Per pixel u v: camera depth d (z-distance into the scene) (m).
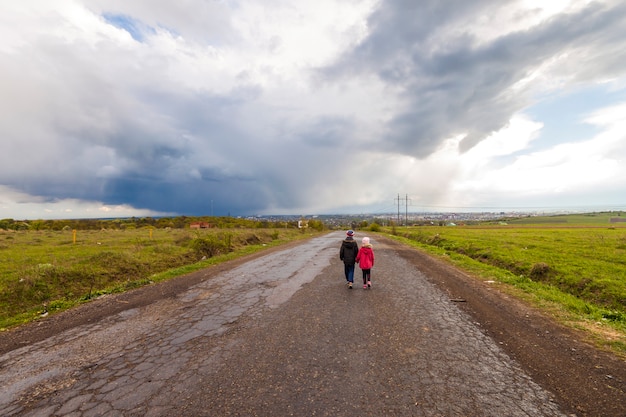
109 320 6.63
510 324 6.07
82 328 6.17
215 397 3.58
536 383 3.85
